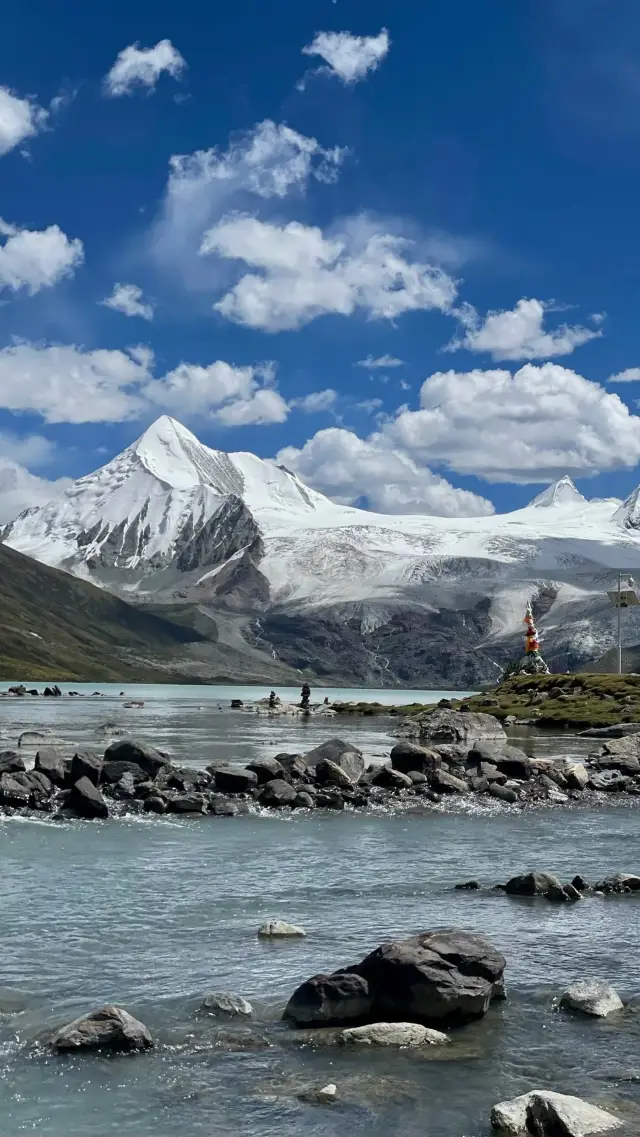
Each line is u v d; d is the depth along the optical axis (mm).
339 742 64875
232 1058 18531
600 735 108188
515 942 26234
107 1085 17359
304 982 21719
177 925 27453
